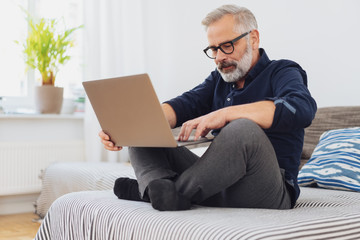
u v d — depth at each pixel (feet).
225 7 5.16
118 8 11.75
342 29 8.76
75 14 12.34
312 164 6.92
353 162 6.48
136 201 4.68
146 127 4.17
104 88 4.33
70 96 12.34
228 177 3.98
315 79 9.26
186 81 11.89
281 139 4.82
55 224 5.16
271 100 4.33
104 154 11.71
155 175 4.27
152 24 12.32
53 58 11.27
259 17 10.32
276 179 4.22
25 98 11.76
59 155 11.25
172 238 3.50
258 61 5.19
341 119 7.87
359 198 5.42
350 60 8.64
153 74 12.35
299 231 3.35
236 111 4.26
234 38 5.04
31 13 11.78
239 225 3.41
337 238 3.54
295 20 9.56
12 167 10.65
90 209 4.63
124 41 11.96
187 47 11.87
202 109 5.86
